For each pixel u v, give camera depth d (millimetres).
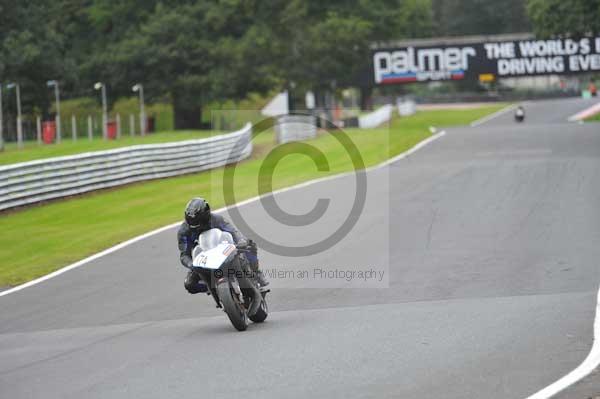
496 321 34125
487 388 25062
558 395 24109
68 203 87812
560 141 138500
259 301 36281
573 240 54344
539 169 97188
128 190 96625
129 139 155125
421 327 33781
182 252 36406
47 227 74188
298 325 35844
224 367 29203
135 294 45562
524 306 36938
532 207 69375
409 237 58312
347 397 24844
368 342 31672
